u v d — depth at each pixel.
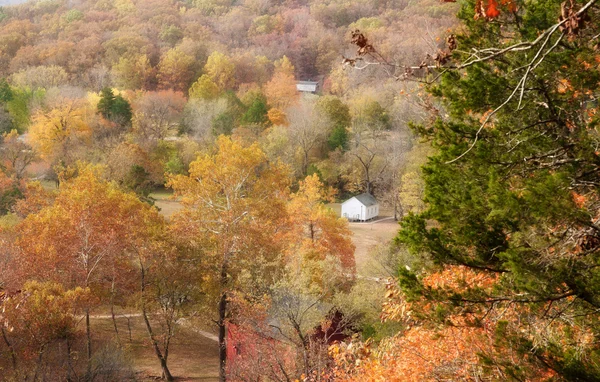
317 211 54.22
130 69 164.50
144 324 49.75
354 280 43.50
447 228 11.81
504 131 12.04
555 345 9.93
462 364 14.02
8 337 31.23
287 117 122.06
